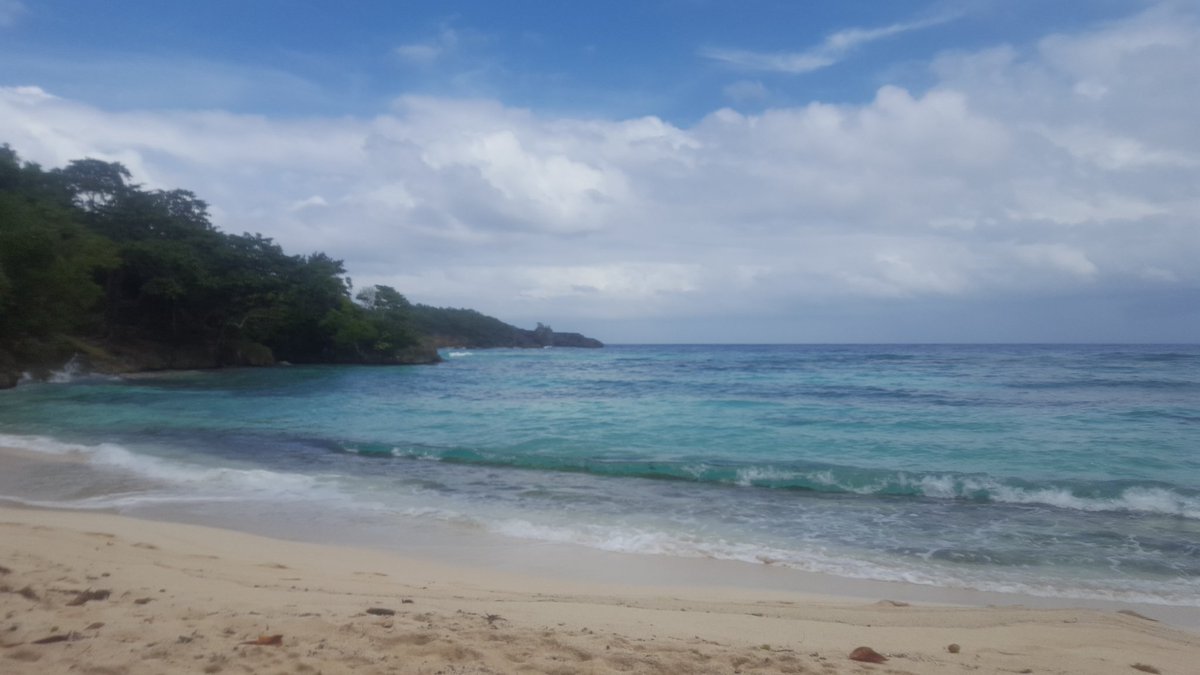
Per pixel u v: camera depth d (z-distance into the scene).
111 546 6.99
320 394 34.78
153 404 28.39
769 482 13.25
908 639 5.20
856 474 13.48
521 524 10.16
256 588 5.61
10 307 36.41
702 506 11.45
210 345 57.97
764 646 4.63
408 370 61.22
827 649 4.75
